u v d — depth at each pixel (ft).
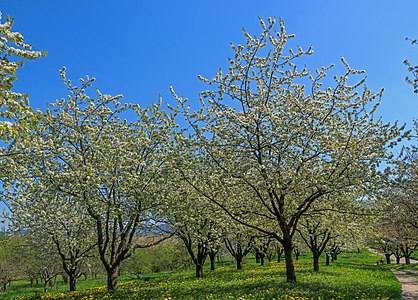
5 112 31.71
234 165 57.62
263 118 56.85
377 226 112.47
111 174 58.13
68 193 56.18
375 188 54.95
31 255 113.70
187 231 68.18
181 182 63.05
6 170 40.63
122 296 53.01
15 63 31.50
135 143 62.75
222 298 45.50
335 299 45.93
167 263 184.14
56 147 56.34
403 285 80.69
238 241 114.93
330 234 98.22
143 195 58.49
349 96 57.57
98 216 60.54
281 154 57.11
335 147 53.72
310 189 61.00
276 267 108.88
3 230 73.56
